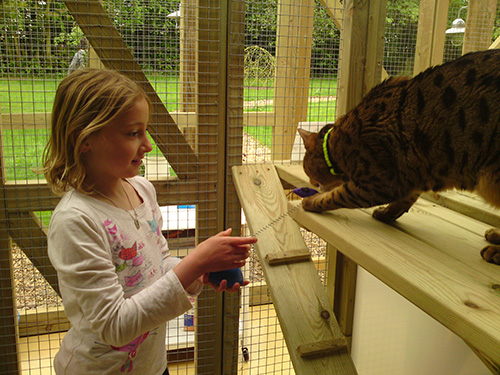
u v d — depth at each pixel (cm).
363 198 160
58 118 128
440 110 145
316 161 194
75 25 219
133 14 226
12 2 208
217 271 135
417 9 274
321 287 171
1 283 223
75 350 136
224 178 240
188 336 291
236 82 227
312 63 260
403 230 162
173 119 230
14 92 211
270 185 229
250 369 279
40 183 217
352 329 257
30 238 222
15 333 231
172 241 319
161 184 232
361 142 161
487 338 91
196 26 216
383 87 167
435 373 191
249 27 240
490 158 136
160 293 122
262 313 324
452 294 108
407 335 207
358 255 140
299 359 145
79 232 122
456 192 203
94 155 129
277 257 178
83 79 128
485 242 151
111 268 125
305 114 309
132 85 132
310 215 177
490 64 139
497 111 134
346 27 208
